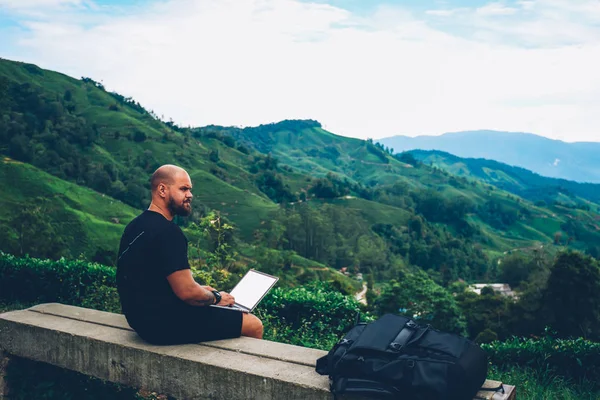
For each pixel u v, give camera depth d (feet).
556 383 21.20
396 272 455.22
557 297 128.88
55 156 499.10
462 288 390.83
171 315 10.93
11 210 338.95
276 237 432.25
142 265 10.73
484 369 8.61
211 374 10.18
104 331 12.53
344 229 535.19
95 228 340.18
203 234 37.70
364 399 8.39
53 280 32.48
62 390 13.50
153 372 11.05
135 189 489.67
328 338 28.22
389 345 8.42
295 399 9.14
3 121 526.16
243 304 12.27
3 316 13.98
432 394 7.68
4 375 13.66
